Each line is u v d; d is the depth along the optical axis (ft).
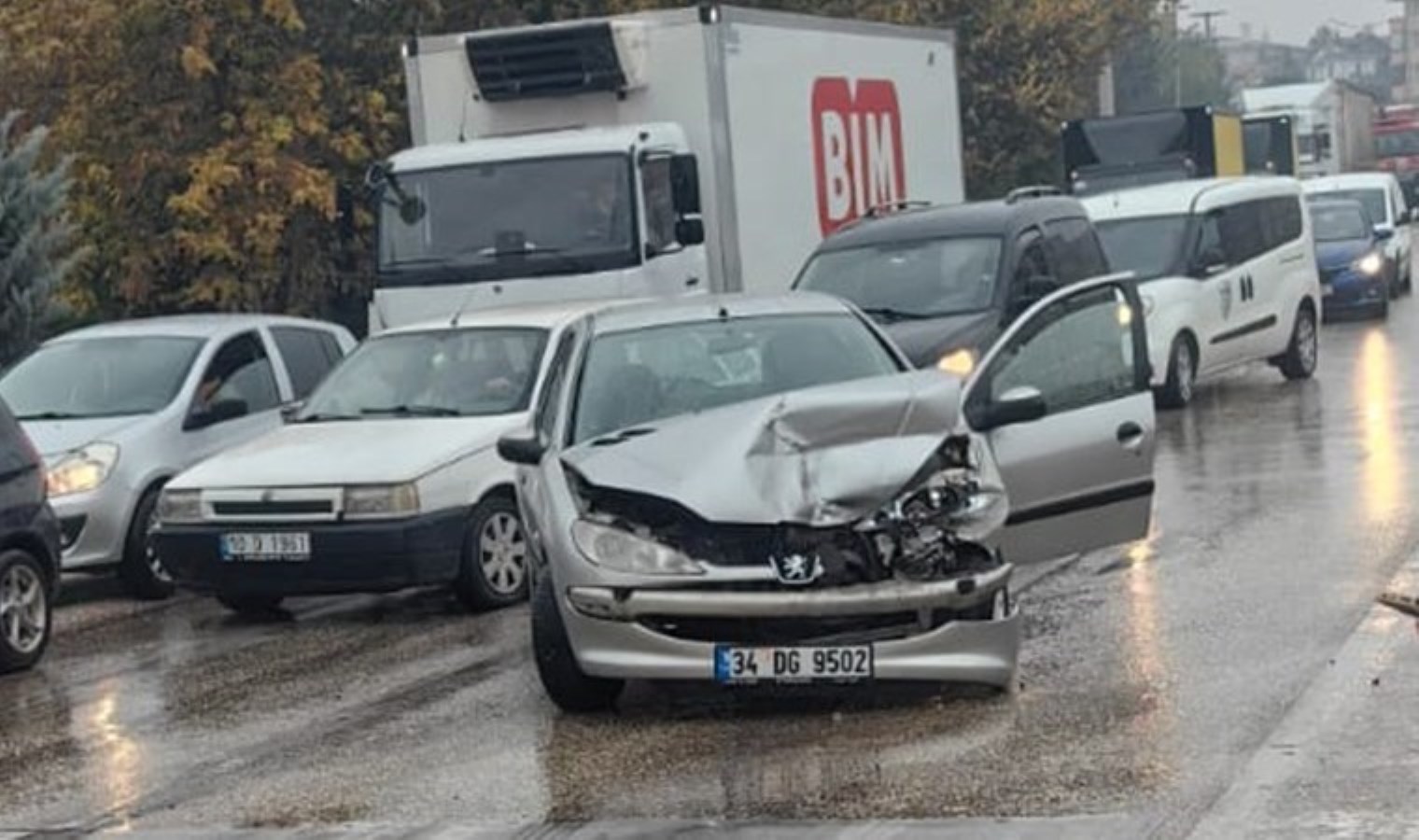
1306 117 170.81
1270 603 35.06
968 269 52.31
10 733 31.65
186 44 77.92
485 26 88.58
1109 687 29.58
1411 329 93.97
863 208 65.36
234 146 78.84
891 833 23.00
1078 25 125.08
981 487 29.50
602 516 29.19
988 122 124.57
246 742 29.94
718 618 28.27
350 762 28.19
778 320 35.19
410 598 43.11
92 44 78.48
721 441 29.63
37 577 37.40
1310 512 44.73
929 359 47.57
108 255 80.64
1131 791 24.07
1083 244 57.41
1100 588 37.55
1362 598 34.96
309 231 82.48
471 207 56.18
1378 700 27.73
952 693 29.91
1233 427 62.64
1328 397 69.36
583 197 55.26
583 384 33.73
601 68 57.88
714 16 57.72
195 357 47.16
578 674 29.60
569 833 23.90
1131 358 34.60
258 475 39.37
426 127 60.80
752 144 59.36
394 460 39.11
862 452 29.22
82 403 46.42
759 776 25.94
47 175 72.54
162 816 25.94
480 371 42.68
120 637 40.29
